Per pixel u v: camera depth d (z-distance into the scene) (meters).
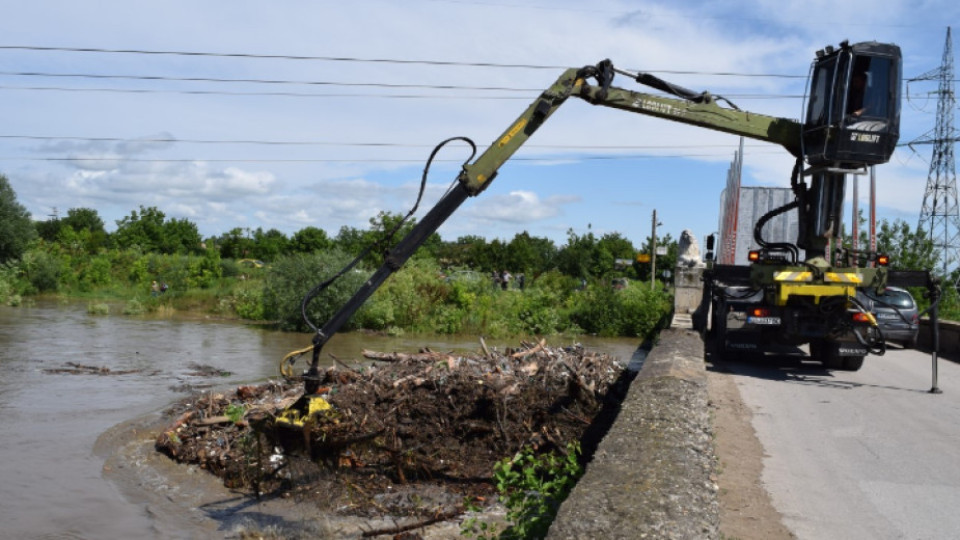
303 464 7.12
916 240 24.61
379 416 8.48
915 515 5.63
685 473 4.39
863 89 11.27
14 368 15.05
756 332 13.45
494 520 6.46
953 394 11.17
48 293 37.97
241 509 7.01
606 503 3.80
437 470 7.80
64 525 6.66
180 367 15.70
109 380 13.91
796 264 12.59
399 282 27.19
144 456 8.67
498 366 9.85
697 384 7.31
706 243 16.38
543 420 8.77
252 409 9.03
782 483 6.36
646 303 27.09
